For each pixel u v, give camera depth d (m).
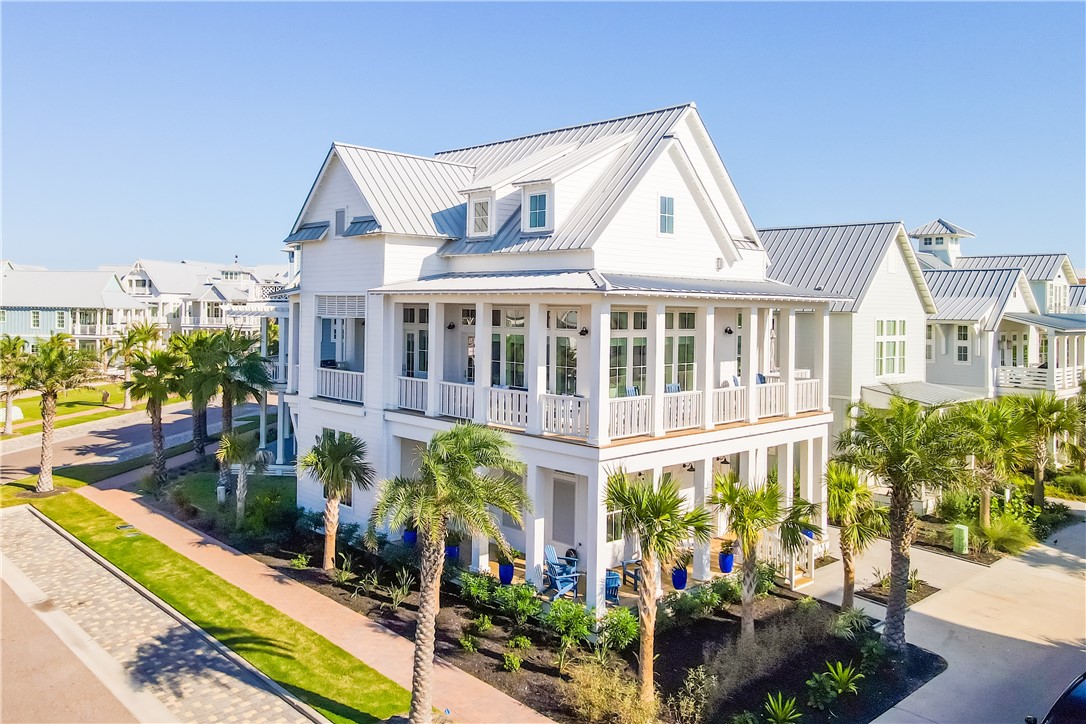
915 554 22.53
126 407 49.75
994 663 15.52
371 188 22.42
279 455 29.83
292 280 34.09
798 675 14.74
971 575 20.78
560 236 19.52
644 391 21.27
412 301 21.72
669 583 18.50
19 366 28.02
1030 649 16.19
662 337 17.64
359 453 20.52
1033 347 37.47
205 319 81.88
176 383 28.67
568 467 16.81
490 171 26.08
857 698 13.99
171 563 20.50
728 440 19.53
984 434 17.62
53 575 19.92
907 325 31.06
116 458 34.62
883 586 19.53
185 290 90.44
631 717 12.65
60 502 26.77
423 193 23.59
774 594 18.81
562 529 20.33
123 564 20.38
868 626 16.80
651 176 19.94
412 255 22.23
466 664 14.93
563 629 15.57
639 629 15.02
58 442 38.84
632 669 14.67
